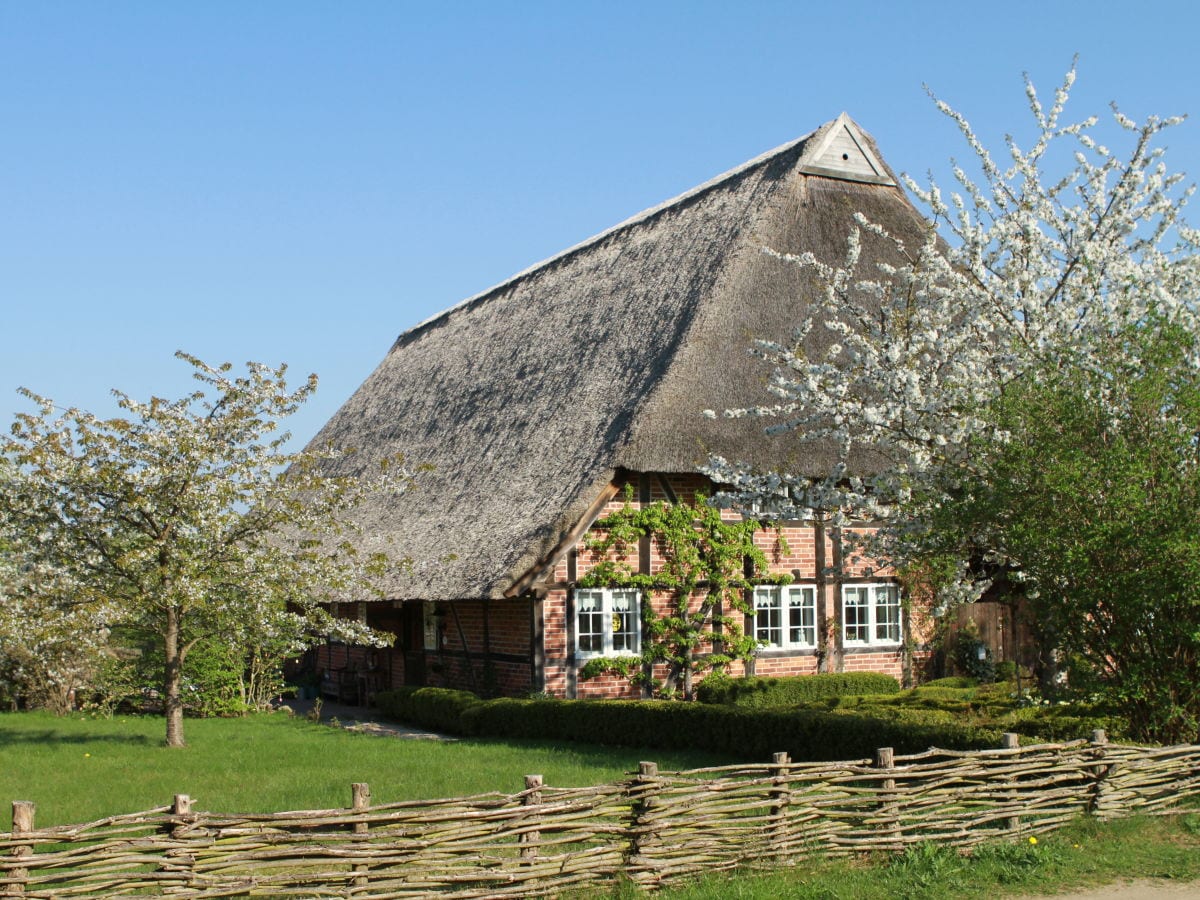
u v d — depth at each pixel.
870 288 14.52
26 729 19.66
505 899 7.89
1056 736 11.96
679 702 15.84
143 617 17.55
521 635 20.50
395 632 24.77
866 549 14.45
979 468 12.21
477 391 28.59
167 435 16.03
